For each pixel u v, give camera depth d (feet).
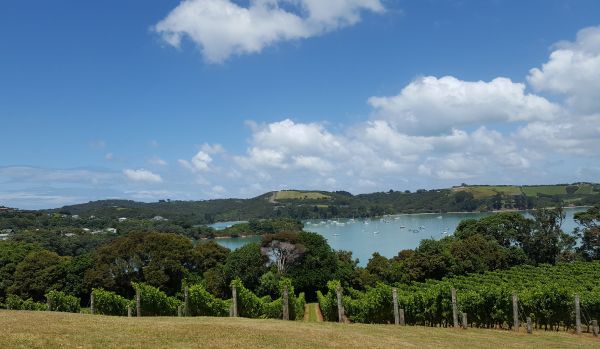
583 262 269.85
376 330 83.92
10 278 246.06
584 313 109.50
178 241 260.83
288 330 71.05
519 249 301.22
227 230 597.52
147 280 240.94
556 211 312.71
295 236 264.11
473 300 113.19
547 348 77.97
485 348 73.15
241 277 251.60
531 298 111.65
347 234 653.71
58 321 63.67
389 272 256.32
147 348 50.11
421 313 117.91
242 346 54.85
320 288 255.29
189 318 83.35
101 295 119.14
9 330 53.26
